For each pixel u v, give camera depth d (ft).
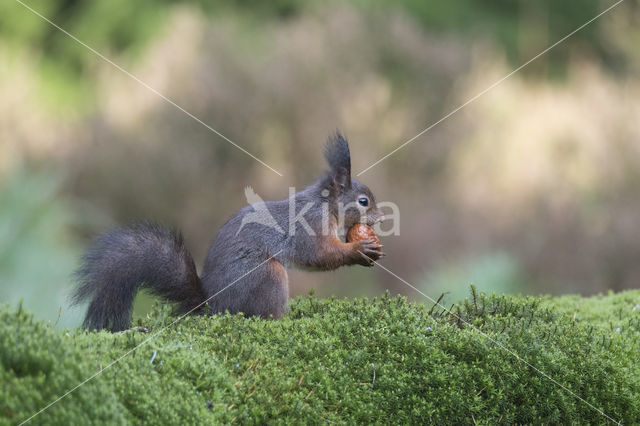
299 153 48.60
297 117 48.60
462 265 41.42
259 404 12.19
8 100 50.01
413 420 13.12
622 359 14.79
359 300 17.07
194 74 48.52
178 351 12.78
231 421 11.75
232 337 14.38
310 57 49.55
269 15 58.44
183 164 46.91
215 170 48.19
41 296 28.40
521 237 46.32
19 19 60.85
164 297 18.31
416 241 45.09
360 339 14.39
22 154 45.88
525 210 48.08
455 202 48.26
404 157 50.26
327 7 55.06
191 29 50.98
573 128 54.65
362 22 52.60
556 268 45.50
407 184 49.75
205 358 12.87
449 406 13.34
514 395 13.69
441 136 51.37
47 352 10.68
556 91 62.80
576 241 46.01
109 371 11.45
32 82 54.70
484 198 48.52
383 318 15.29
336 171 22.36
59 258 30.42
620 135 56.49
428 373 13.61
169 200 47.32
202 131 48.24
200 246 47.19
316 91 48.75
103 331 14.39
